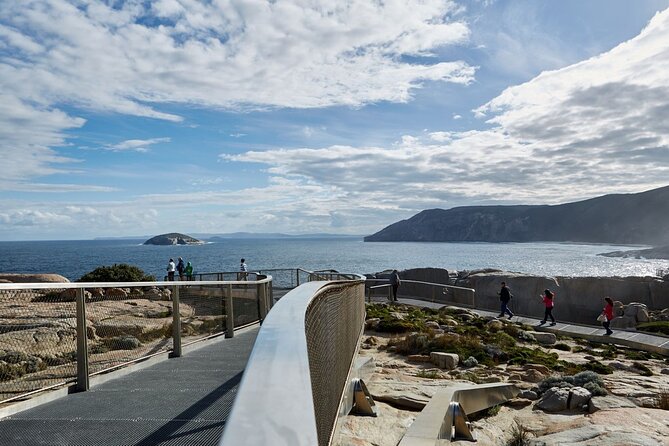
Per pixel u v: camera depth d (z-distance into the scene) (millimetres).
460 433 7918
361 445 6023
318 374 3287
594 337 22219
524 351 16688
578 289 31109
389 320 20734
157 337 8594
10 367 5461
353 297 8359
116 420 4793
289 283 33625
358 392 7508
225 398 5676
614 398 10250
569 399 10344
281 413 1157
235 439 1023
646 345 19875
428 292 34719
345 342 6332
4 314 5848
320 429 3318
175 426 4605
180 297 9992
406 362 14891
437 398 7656
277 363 1513
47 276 22562
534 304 31766
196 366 7793
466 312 28219
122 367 7223
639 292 30250
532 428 8906
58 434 4371
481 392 9539
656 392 10891
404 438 5633
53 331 6211
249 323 14297
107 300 7613
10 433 4402
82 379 6113
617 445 7312
